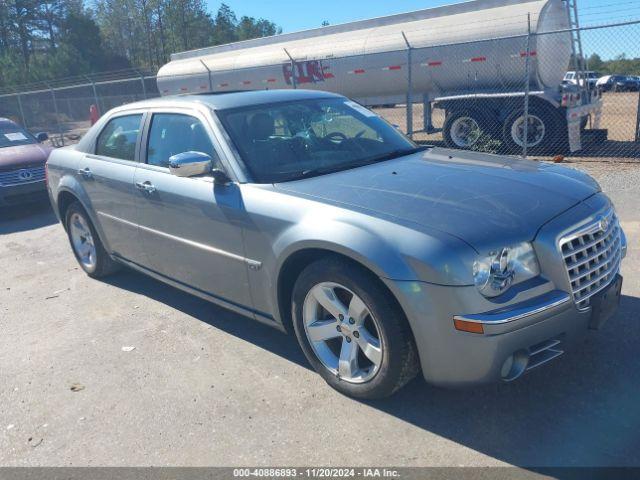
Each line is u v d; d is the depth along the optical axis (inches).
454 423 119.6
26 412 137.2
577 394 125.7
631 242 217.2
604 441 110.7
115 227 195.5
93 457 118.6
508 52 448.5
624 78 1119.6
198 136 160.9
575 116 438.9
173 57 773.3
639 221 244.1
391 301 114.3
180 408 132.9
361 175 142.0
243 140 153.3
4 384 151.2
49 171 231.0
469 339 105.8
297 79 588.7
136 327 179.3
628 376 130.9
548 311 109.1
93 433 126.6
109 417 132.0
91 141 210.1
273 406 130.5
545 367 136.3
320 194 131.3
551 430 115.0
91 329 180.9
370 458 111.3
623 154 439.2
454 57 477.4
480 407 124.1
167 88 738.8
